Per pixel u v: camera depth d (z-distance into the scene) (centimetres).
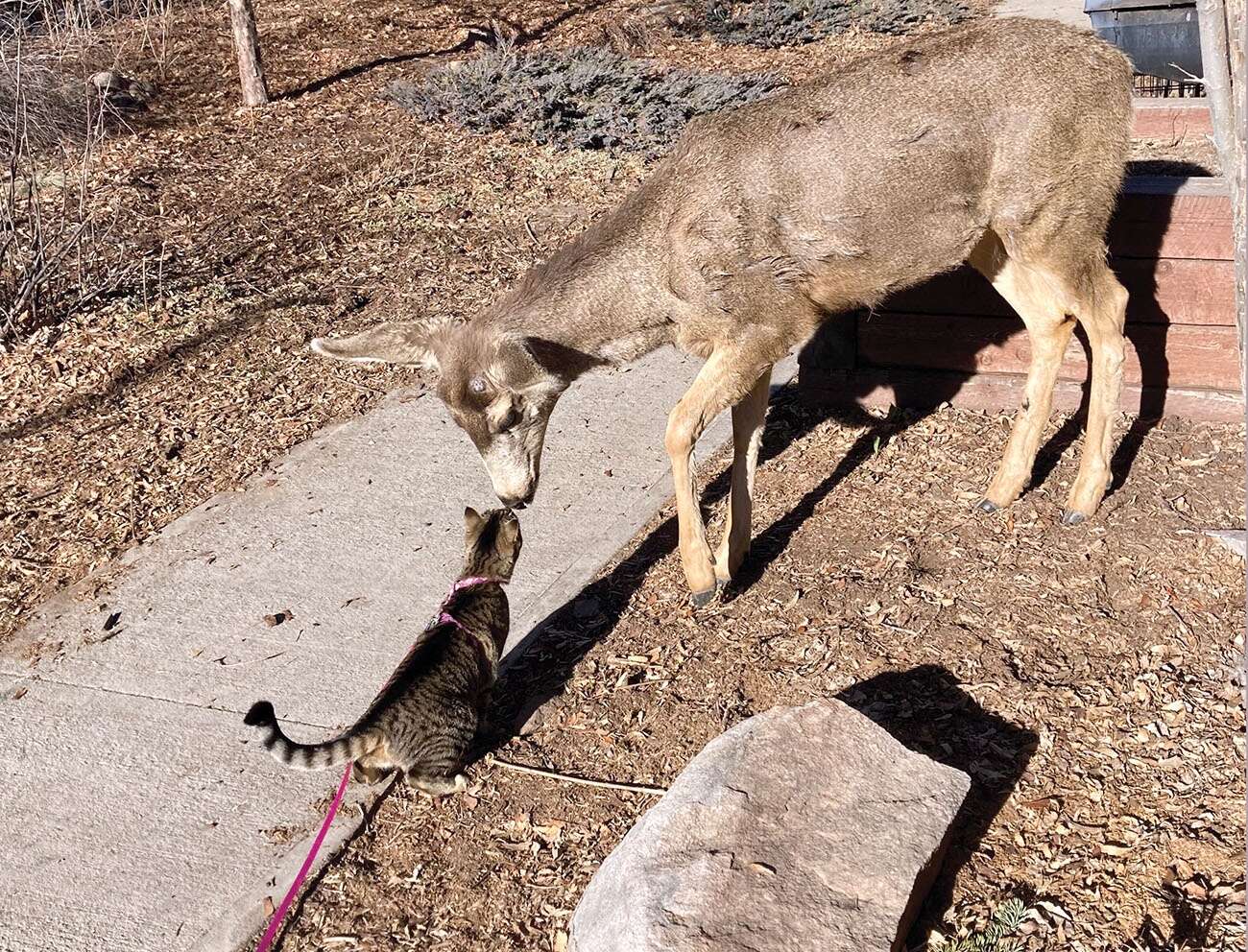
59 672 209
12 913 160
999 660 188
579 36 602
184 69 562
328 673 203
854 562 217
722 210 197
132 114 498
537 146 456
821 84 207
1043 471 239
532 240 381
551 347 199
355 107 510
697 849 140
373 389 303
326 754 154
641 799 169
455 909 156
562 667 199
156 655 211
